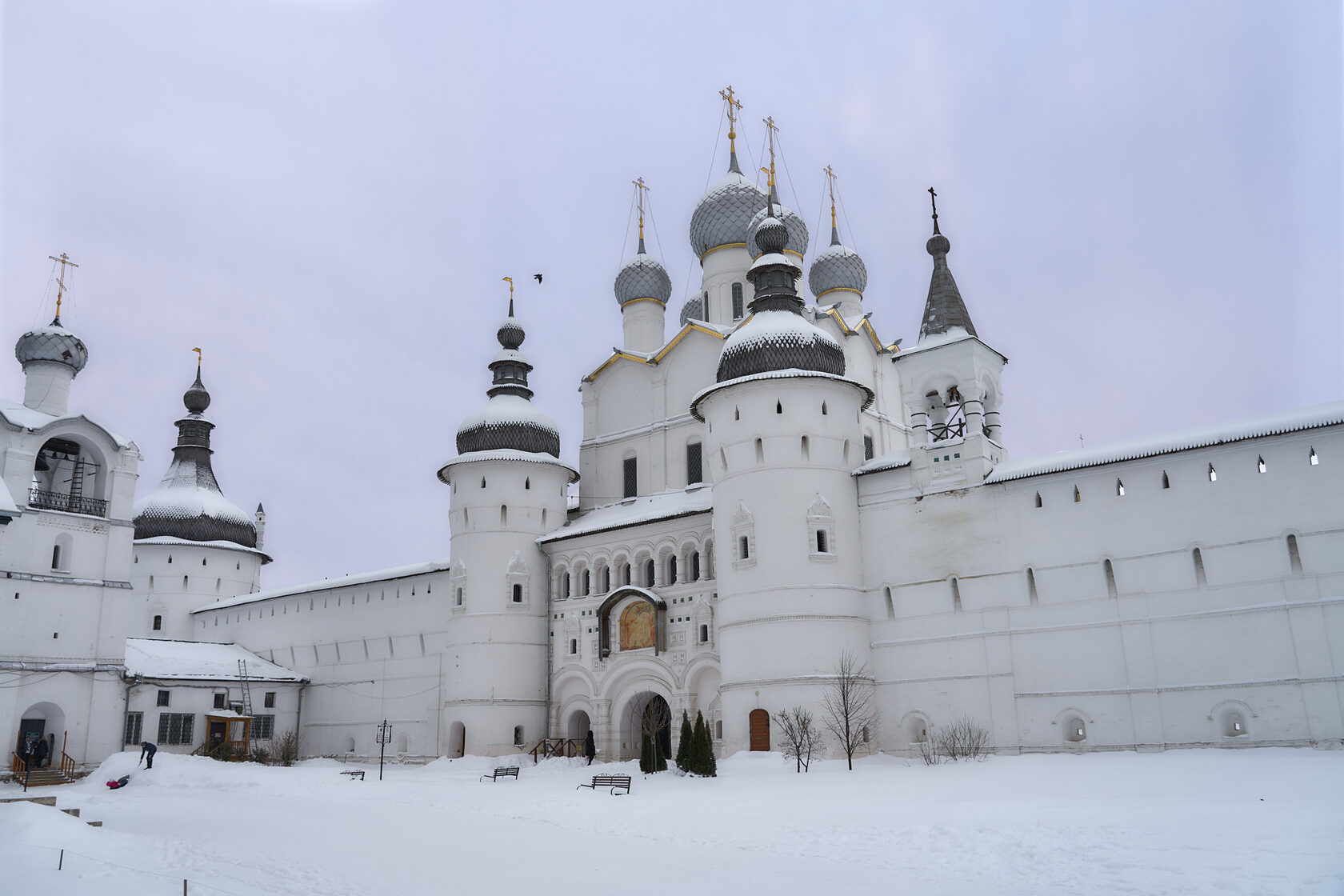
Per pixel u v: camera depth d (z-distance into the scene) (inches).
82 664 2028.8
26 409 2096.5
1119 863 649.6
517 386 2294.5
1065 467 1534.2
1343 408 1336.1
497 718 2060.8
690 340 2213.3
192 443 3115.2
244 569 3078.2
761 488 1713.8
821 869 704.4
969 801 976.9
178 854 871.1
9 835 900.6
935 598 1640.0
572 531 2117.4
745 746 1644.9
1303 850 642.2
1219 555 1396.4
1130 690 1432.1
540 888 682.8
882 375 2315.5
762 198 2335.1
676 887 661.9
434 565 2379.4
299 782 1683.1
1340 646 1285.7
